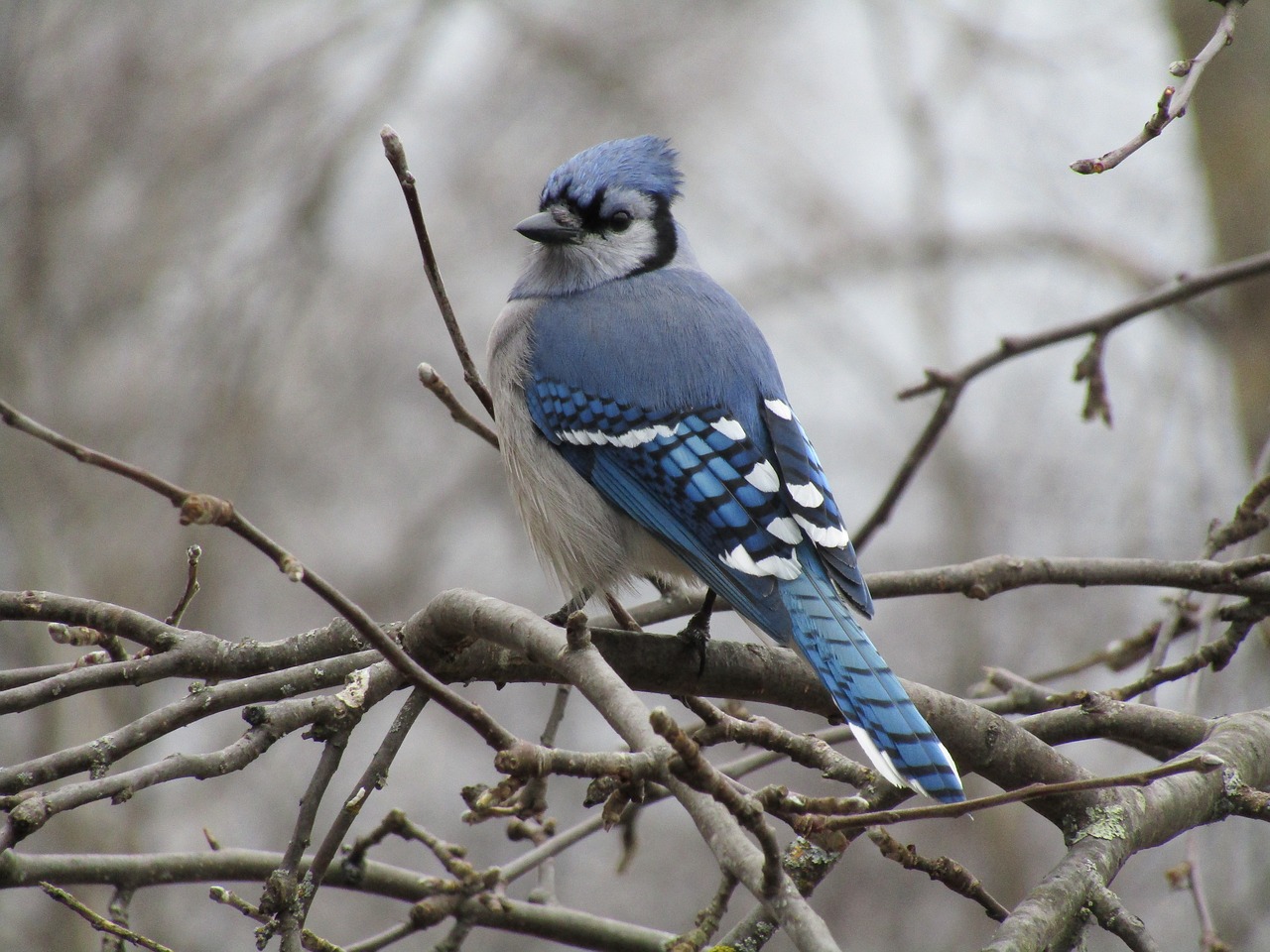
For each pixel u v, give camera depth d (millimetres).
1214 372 12984
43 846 13383
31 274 15703
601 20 18359
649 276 7219
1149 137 4242
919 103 17875
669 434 6367
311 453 16453
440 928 14820
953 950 14289
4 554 14930
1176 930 12156
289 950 4527
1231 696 10211
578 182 7324
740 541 5938
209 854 5590
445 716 15734
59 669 5168
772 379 6711
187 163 16266
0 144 16031
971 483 16188
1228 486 12172
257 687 4844
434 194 17094
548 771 3777
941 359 17266
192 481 15414
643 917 15086
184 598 4906
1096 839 4477
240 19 16781
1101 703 5203
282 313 15930
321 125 16312
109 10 16500
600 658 4363
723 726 4082
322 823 15000
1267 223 11273
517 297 7508
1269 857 10586
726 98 18906
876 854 14789
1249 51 11438
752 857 3551
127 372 15922
